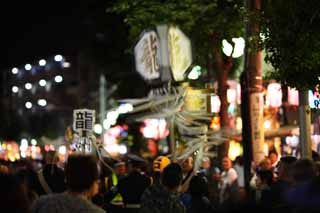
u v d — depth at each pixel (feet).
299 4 52.29
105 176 75.15
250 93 71.72
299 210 23.49
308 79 54.08
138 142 163.73
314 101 61.05
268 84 95.25
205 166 78.95
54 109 300.61
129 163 65.41
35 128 289.12
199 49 91.15
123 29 141.79
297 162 28.27
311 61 52.75
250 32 62.49
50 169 50.03
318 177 23.68
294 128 92.53
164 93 69.26
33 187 50.39
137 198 55.93
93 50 151.84
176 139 67.97
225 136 73.20
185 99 67.97
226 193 78.54
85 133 66.28
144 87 136.67
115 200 59.00
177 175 40.98
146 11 92.32
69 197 29.19
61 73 314.55
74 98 309.42
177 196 41.24
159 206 40.52
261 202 24.67
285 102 98.07
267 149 97.55
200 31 89.97
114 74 145.69
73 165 29.66
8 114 277.23
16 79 286.25
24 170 54.03
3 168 48.01
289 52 53.26
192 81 99.30
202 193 45.01
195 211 44.45
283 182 41.98
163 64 66.64
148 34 67.97
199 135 66.90
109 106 207.00
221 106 97.71
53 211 28.81
